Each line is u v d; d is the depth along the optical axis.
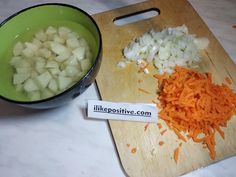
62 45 0.27
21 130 0.28
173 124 0.27
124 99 0.29
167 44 0.31
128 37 0.33
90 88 0.30
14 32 0.28
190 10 0.34
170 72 0.30
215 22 0.34
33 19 0.29
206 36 0.32
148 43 0.31
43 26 0.30
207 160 0.25
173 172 0.25
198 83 0.27
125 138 0.26
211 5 0.36
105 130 0.28
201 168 0.25
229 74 0.29
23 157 0.26
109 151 0.26
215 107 0.26
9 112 0.29
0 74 0.26
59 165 0.26
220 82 0.29
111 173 0.25
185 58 0.30
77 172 0.26
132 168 0.25
